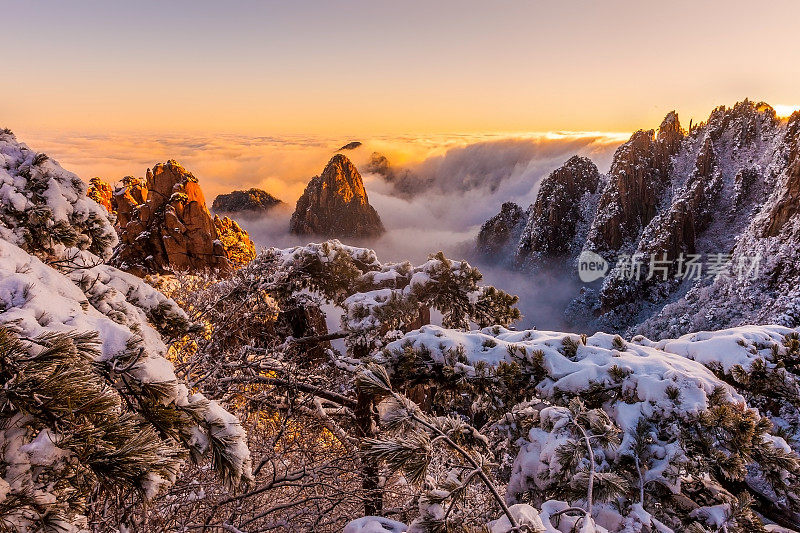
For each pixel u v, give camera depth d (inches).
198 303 294.7
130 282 145.6
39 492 58.2
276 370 272.1
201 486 171.6
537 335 218.2
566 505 115.2
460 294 275.0
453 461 142.1
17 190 126.3
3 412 59.8
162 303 147.1
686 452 144.9
